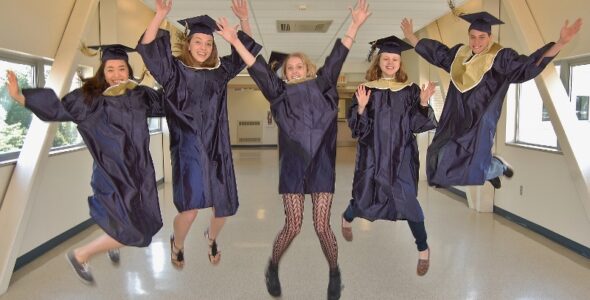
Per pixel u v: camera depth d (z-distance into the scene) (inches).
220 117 111.2
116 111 109.7
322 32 321.1
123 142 109.4
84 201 205.5
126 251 172.7
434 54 126.0
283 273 151.5
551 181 190.5
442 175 118.1
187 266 157.9
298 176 113.9
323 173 114.6
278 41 364.2
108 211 106.7
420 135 349.7
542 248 178.7
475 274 150.7
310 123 113.7
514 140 227.8
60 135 195.6
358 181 123.1
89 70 206.2
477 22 118.1
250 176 373.4
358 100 118.5
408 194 120.8
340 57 114.0
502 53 114.8
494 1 222.2
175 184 109.7
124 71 115.5
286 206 116.4
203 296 134.1
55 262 161.9
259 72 110.3
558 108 161.3
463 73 118.9
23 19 144.4
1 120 154.8
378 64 126.0
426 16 263.1
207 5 235.0
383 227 206.8
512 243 185.2
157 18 101.5
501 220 223.8
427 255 127.1
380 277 148.3
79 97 108.7
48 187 174.1
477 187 245.6
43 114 102.4
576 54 163.0
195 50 108.8
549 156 191.8
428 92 116.4
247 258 166.7
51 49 160.2
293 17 271.1
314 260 163.5
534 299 131.7
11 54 150.9
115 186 107.5
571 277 148.3
